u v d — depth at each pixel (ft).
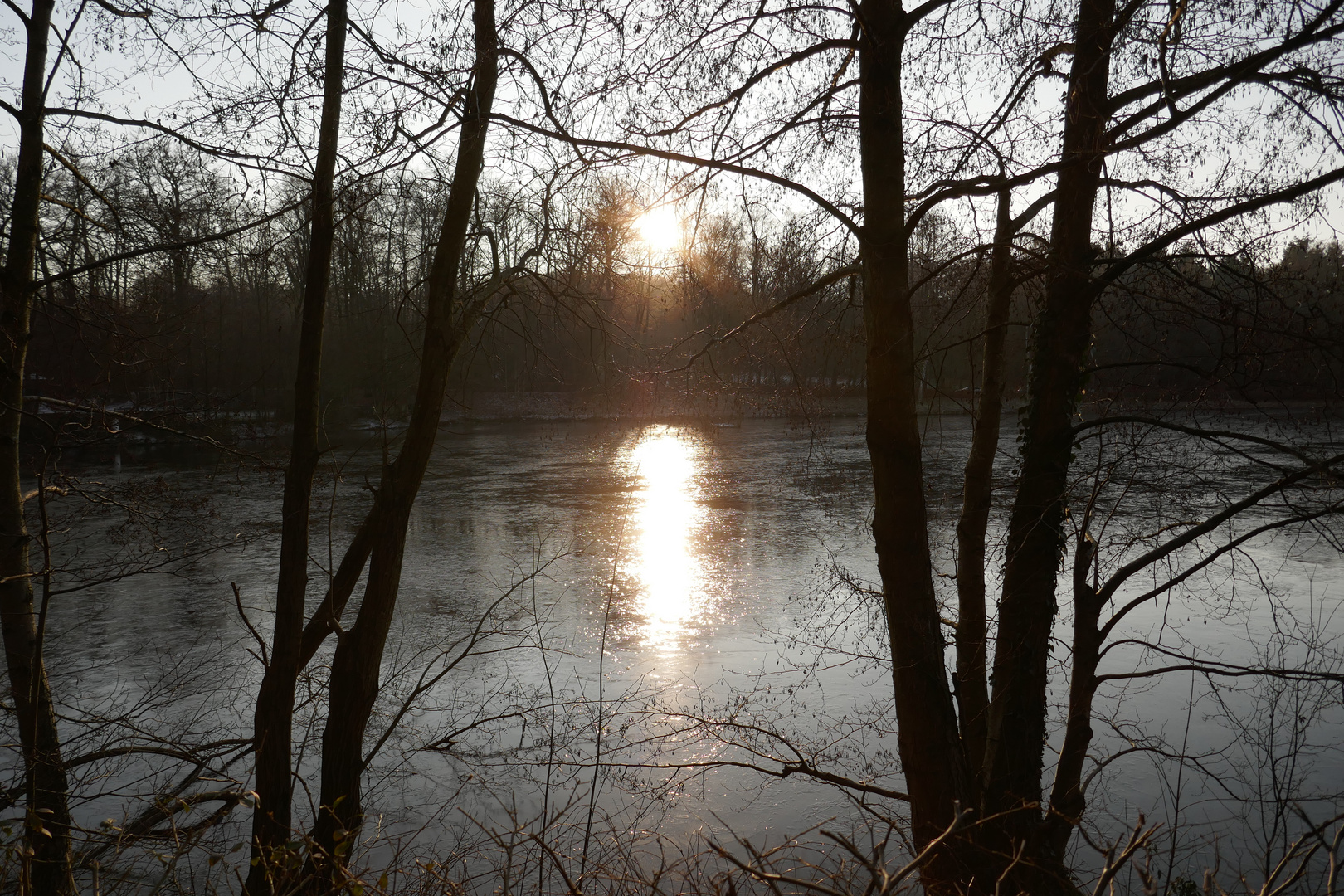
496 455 118.11
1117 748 32.01
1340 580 49.88
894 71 19.44
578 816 27.14
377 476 77.46
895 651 20.45
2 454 22.74
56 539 51.19
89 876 22.40
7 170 26.27
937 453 77.00
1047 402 22.90
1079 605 22.08
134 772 29.43
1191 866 24.63
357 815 20.54
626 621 49.08
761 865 10.70
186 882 21.24
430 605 52.44
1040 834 19.85
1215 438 18.21
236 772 29.58
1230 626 42.34
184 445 92.99
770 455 114.93
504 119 19.94
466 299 22.50
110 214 25.25
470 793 28.53
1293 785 25.14
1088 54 20.92
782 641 45.09
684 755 32.17
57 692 37.09
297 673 19.93
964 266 25.11
